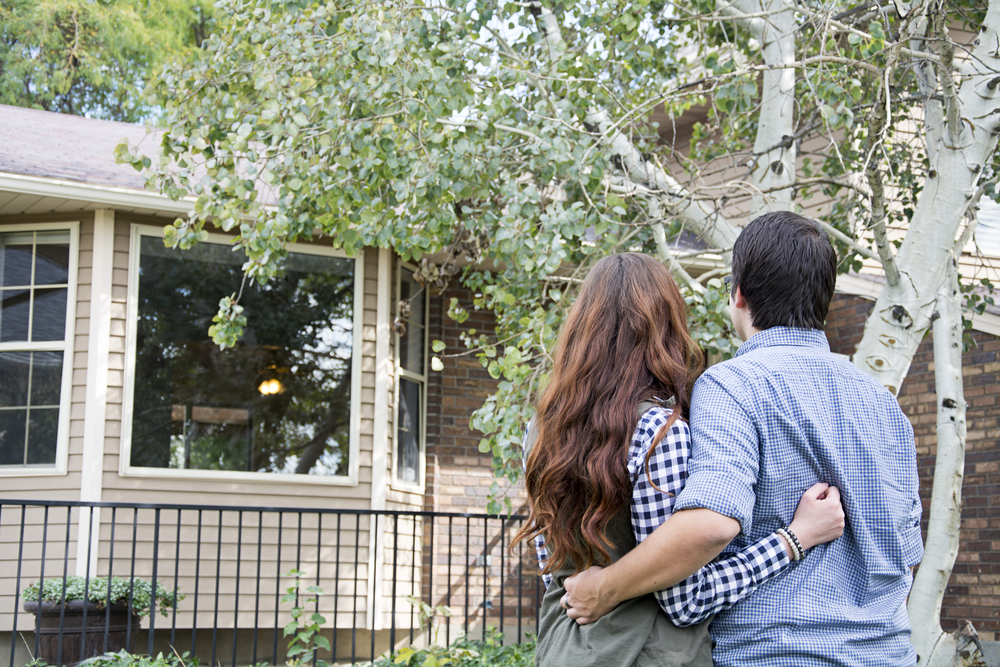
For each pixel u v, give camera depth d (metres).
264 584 6.16
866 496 1.30
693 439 1.26
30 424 6.04
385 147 3.68
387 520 6.57
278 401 6.35
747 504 1.19
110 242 6.12
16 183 5.70
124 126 8.05
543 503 1.32
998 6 3.87
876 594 1.29
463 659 4.94
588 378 1.33
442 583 7.08
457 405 7.38
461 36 4.16
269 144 4.13
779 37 4.12
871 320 3.77
